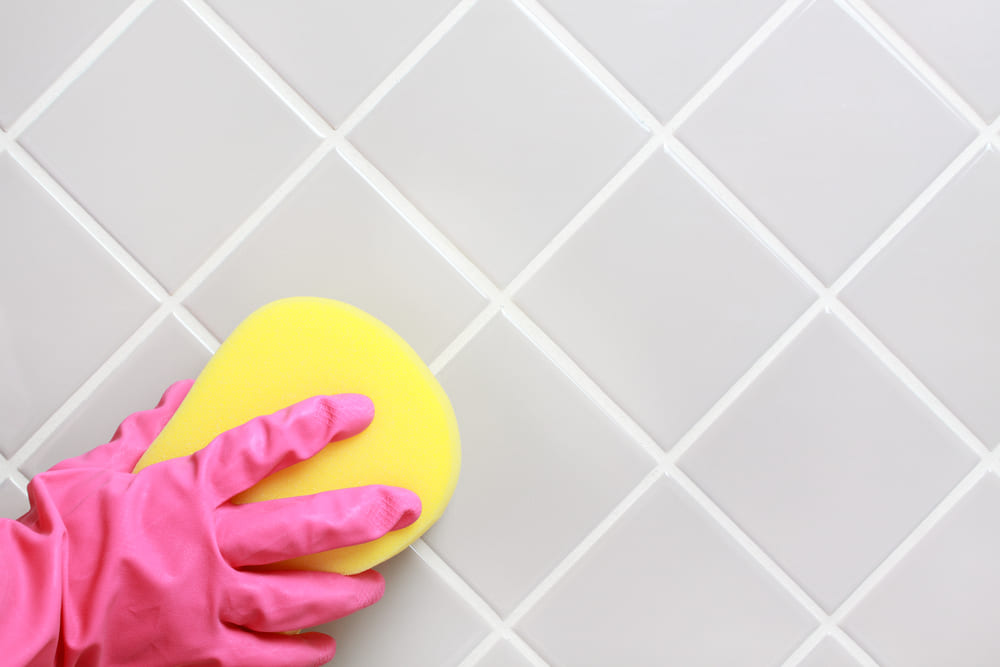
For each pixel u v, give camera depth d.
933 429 0.55
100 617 0.41
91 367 0.54
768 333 0.54
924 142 0.54
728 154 0.54
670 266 0.54
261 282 0.54
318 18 0.54
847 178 0.54
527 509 0.54
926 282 0.55
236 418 0.48
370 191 0.54
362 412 0.47
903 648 0.55
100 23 0.53
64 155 0.54
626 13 0.53
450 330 0.54
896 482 0.55
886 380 0.55
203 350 0.54
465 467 0.54
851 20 0.54
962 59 0.54
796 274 0.54
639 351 0.54
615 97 0.54
